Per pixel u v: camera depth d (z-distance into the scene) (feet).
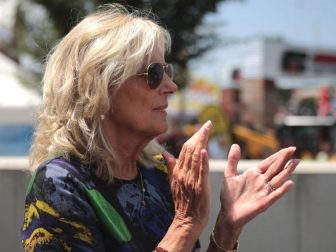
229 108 55.72
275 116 57.62
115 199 4.81
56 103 4.92
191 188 4.56
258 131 40.70
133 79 4.89
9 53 31.81
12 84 38.40
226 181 5.10
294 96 91.91
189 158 4.60
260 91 57.62
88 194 4.57
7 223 10.64
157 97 5.02
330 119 51.49
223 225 4.98
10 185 10.64
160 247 4.52
